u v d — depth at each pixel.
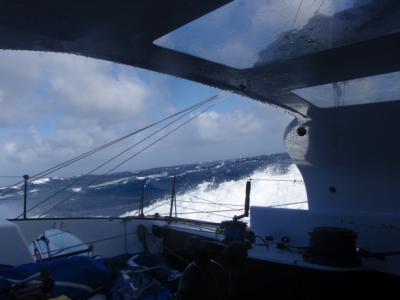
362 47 3.83
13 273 4.89
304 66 4.36
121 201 26.41
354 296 4.97
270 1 2.92
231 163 46.41
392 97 5.06
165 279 5.89
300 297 5.26
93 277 5.55
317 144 6.60
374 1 2.94
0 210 7.84
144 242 7.84
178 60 4.11
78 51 3.61
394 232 5.43
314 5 3.01
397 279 4.94
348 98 5.30
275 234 6.70
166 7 2.81
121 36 3.27
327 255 5.12
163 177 37.78
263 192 22.88
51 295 5.05
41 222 7.18
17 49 3.47
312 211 6.34
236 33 3.46
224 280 3.58
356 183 6.58
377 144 5.98
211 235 6.98
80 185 39.06
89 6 2.64
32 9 2.61
